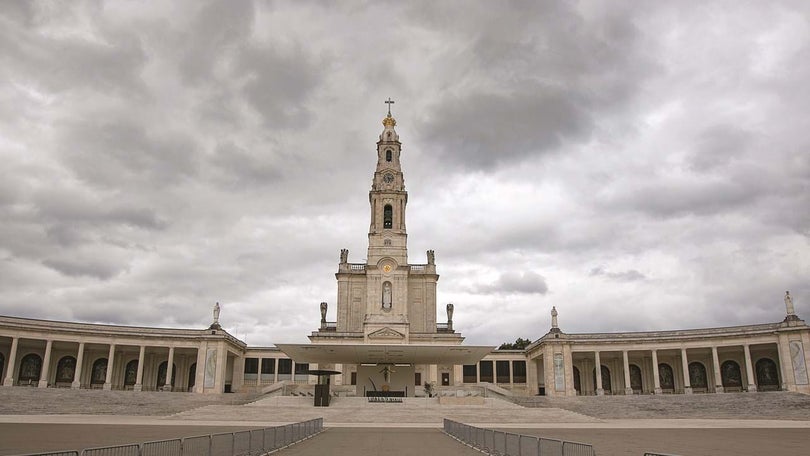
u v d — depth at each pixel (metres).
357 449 23.92
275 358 88.81
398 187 92.50
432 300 89.50
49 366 75.38
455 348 57.78
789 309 67.75
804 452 22.73
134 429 33.19
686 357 74.75
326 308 91.12
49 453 11.47
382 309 85.50
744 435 32.03
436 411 50.44
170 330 76.81
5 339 71.81
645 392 82.75
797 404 56.25
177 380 84.06
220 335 76.56
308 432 30.22
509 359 90.19
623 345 75.88
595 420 47.53
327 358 65.25
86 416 50.62
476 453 22.58
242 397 66.75
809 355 64.75
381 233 89.19
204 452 16.45
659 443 26.58
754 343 69.50
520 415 48.28
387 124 96.94
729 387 77.06
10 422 40.22
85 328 72.56
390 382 68.50
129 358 82.19
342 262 90.00
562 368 75.75
